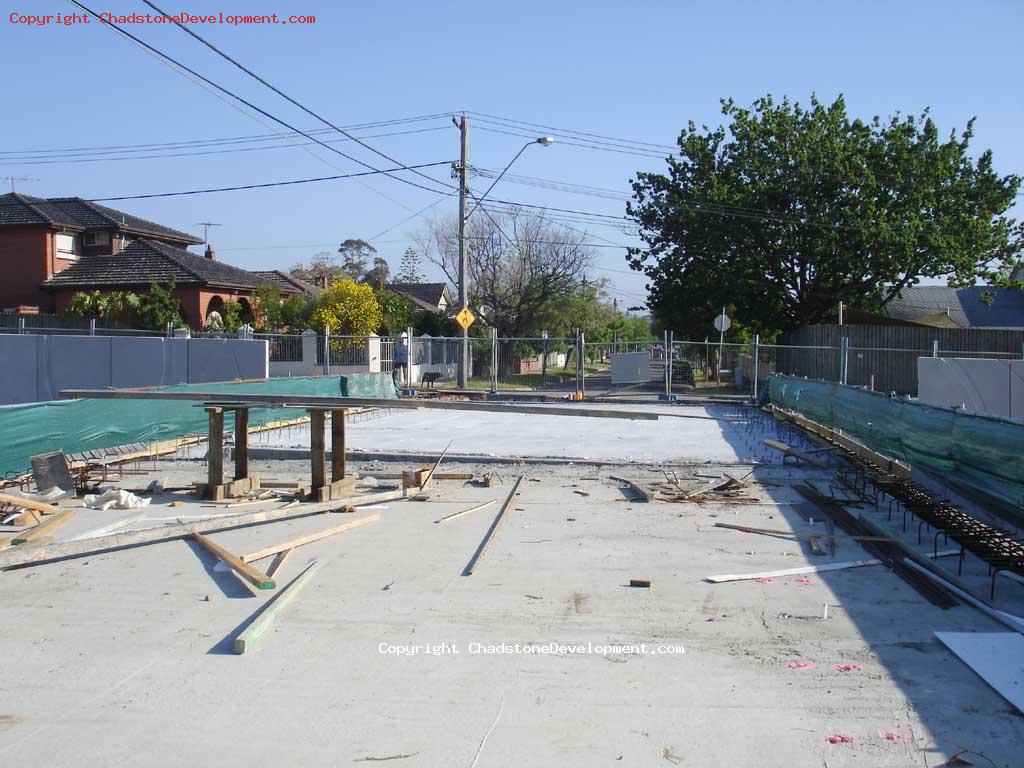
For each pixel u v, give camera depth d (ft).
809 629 20.27
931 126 120.88
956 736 14.83
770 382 83.51
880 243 115.75
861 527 30.71
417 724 15.31
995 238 121.39
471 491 38.42
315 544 28.45
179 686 16.99
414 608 21.89
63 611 21.59
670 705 16.10
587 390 103.65
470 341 116.16
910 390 94.43
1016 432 26.50
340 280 125.59
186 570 25.23
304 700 16.34
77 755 14.21
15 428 39.40
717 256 124.06
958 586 23.52
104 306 110.52
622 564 26.12
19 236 122.52
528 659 18.40
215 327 120.06
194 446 52.47
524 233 164.55
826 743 14.57
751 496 37.27
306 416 66.80
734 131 123.03
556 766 13.83
